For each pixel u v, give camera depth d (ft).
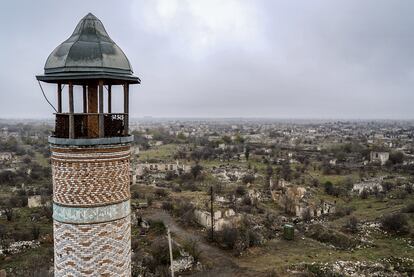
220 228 225.97
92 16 47.11
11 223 246.47
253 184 387.75
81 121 45.50
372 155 551.59
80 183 44.19
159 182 396.78
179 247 194.18
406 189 346.74
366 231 237.66
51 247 204.85
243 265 187.73
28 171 431.84
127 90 48.57
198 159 566.36
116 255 46.26
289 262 189.88
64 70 43.32
